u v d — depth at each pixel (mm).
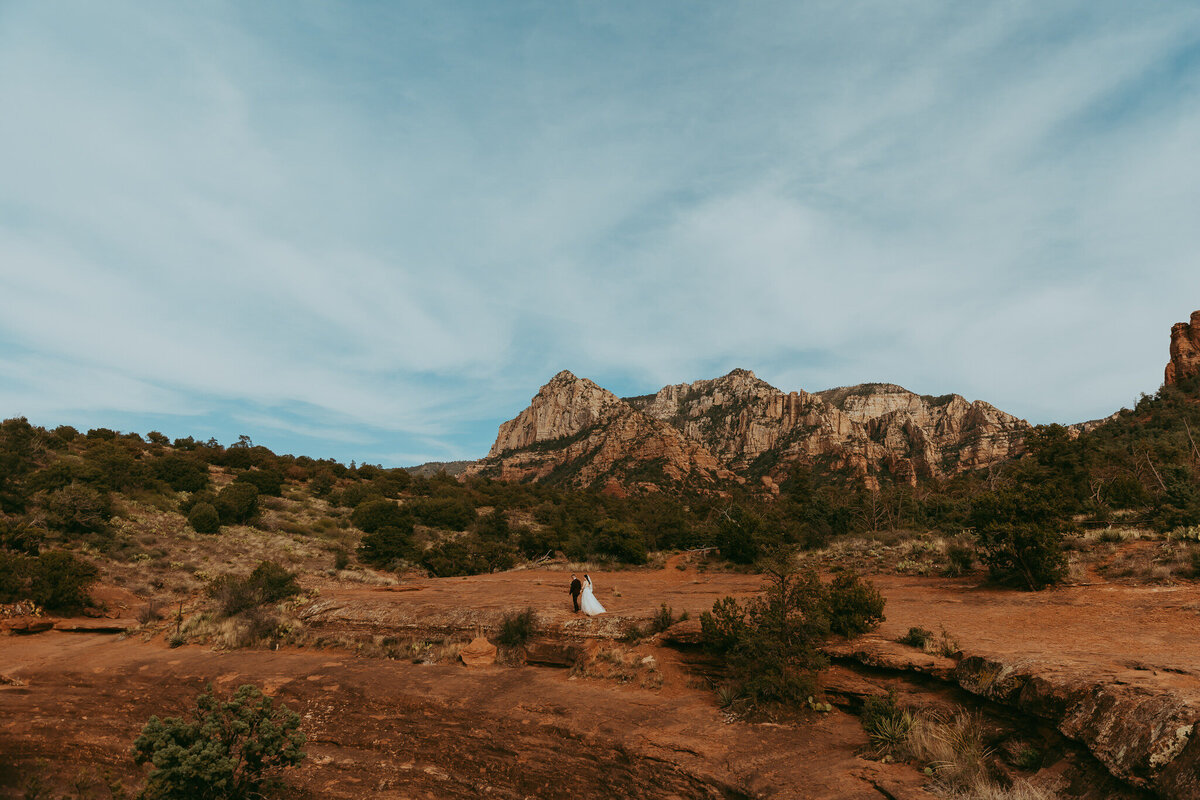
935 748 8516
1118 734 6703
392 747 11742
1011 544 17297
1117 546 19891
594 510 79688
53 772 11828
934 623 13727
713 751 9898
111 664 17609
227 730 9438
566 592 22359
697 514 80125
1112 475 35750
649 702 12352
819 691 11367
